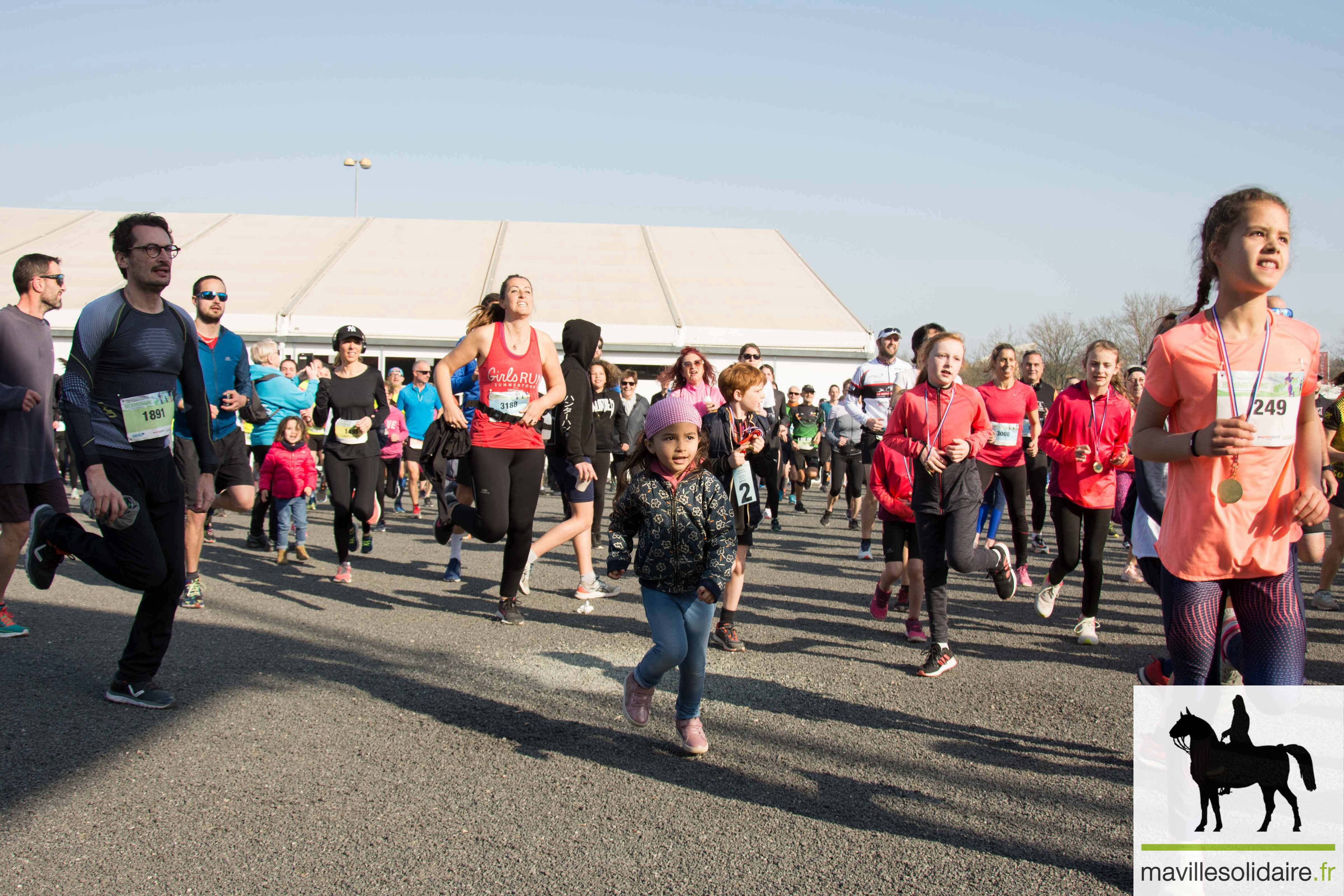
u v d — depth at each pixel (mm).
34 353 5344
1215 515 2789
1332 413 7062
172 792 3385
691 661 3826
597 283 28094
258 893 2688
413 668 5133
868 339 24453
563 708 4492
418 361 13367
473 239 32625
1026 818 3299
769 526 12641
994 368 7773
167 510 4316
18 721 4027
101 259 26828
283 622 6199
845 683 5008
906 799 3455
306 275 26750
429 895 2693
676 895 2725
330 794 3402
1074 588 8164
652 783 3582
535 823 3201
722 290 28391
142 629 4305
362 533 9500
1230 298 2834
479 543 10617
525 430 6105
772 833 3148
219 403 6363
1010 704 4664
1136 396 9102
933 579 5211
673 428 3734
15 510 5340
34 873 2762
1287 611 2844
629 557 3846
